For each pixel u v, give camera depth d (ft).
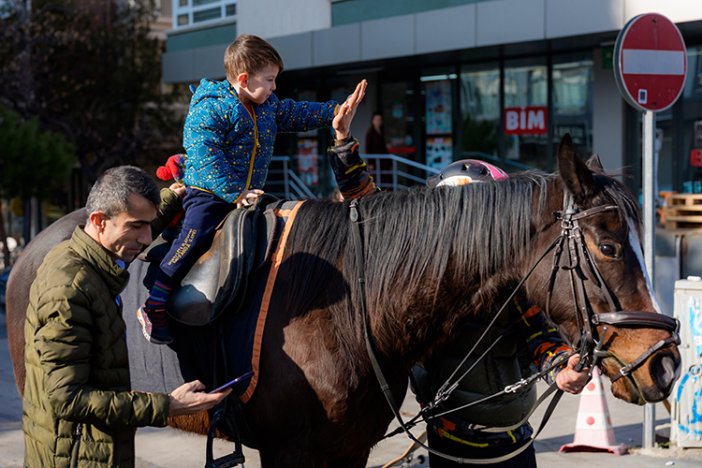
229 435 10.75
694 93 34.42
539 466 17.40
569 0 32.04
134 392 9.05
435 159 44.27
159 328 10.26
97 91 67.26
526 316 10.54
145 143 68.90
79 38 66.95
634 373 8.73
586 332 8.97
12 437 20.13
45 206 81.35
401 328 9.82
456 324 9.88
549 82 39.01
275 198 11.22
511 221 9.46
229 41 50.24
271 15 46.60
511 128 40.91
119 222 9.05
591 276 8.93
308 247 10.18
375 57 38.91
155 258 10.84
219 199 10.61
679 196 29.58
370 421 10.10
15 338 12.82
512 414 10.90
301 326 9.82
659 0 29.63
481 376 10.72
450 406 10.92
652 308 8.77
